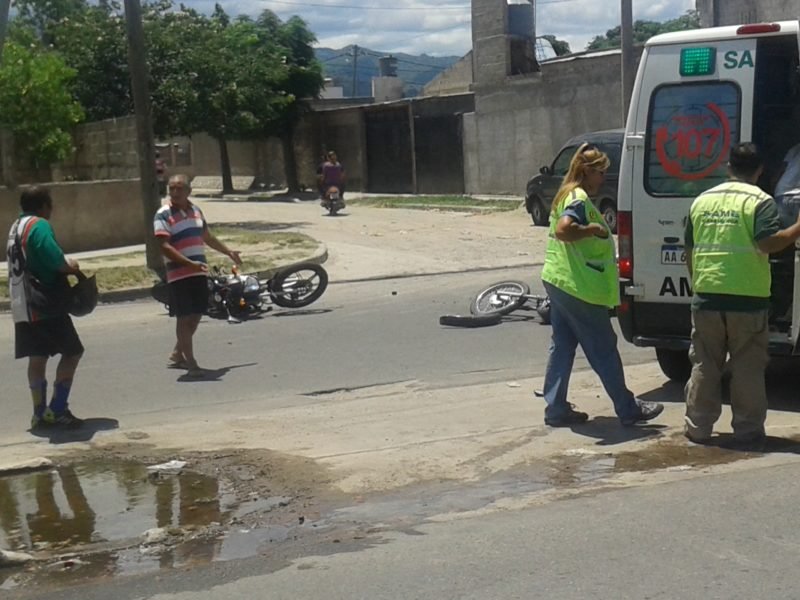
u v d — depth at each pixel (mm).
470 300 14930
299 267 14578
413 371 10469
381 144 38562
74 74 23984
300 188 42344
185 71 25453
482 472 7023
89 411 9391
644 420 7914
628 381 9586
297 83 39500
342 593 5043
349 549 5680
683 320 8531
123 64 26141
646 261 8594
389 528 6012
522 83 32062
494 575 5160
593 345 7840
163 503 6723
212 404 9484
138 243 22312
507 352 11164
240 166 45719
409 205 32062
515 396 9211
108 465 7633
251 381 10328
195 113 25344
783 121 8844
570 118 30672
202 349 12070
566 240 7582
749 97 8133
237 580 5309
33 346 8602
